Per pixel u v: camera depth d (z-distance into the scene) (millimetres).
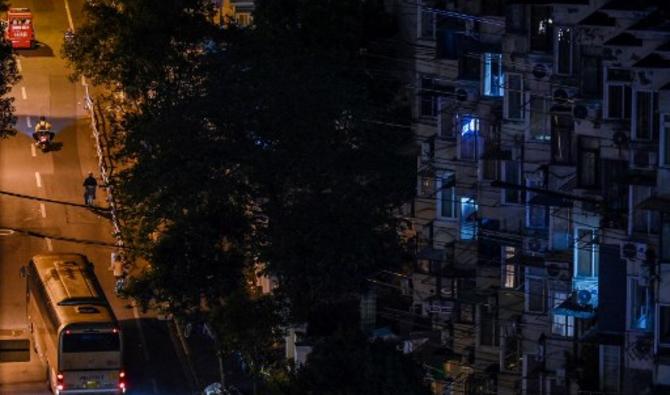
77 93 158625
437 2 109312
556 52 87562
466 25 103812
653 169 79688
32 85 159875
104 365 111250
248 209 108188
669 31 79312
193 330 124250
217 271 108125
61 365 110750
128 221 114688
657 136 79688
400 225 111375
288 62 110562
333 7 120938
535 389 91938
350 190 106250
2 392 116188
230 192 106188
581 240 86562
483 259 101125
